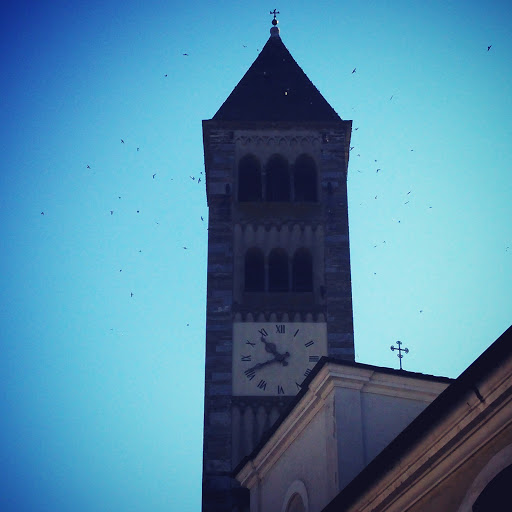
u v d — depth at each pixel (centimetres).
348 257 5331
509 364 1944
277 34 6462
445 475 2175
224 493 4691
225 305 5162
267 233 5397
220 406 4903
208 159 5941
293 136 5712
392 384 3081
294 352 5056
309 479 3095
